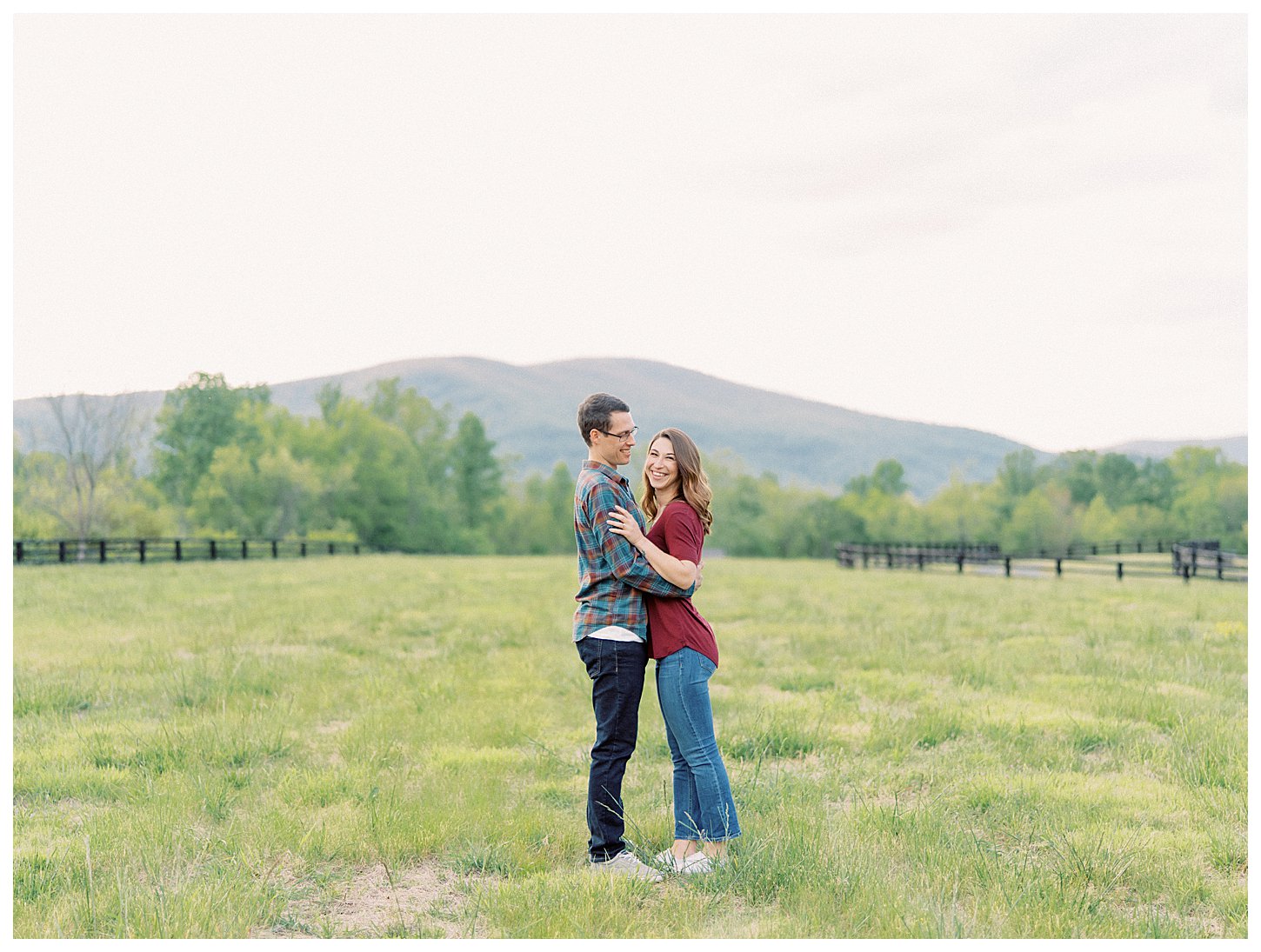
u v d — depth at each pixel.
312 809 5.27
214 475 71.50
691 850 4.59
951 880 4.25
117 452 52.47
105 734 6.89
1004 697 8.27
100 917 3.88
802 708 7.80
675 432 4.73
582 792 5.66
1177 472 108.69
